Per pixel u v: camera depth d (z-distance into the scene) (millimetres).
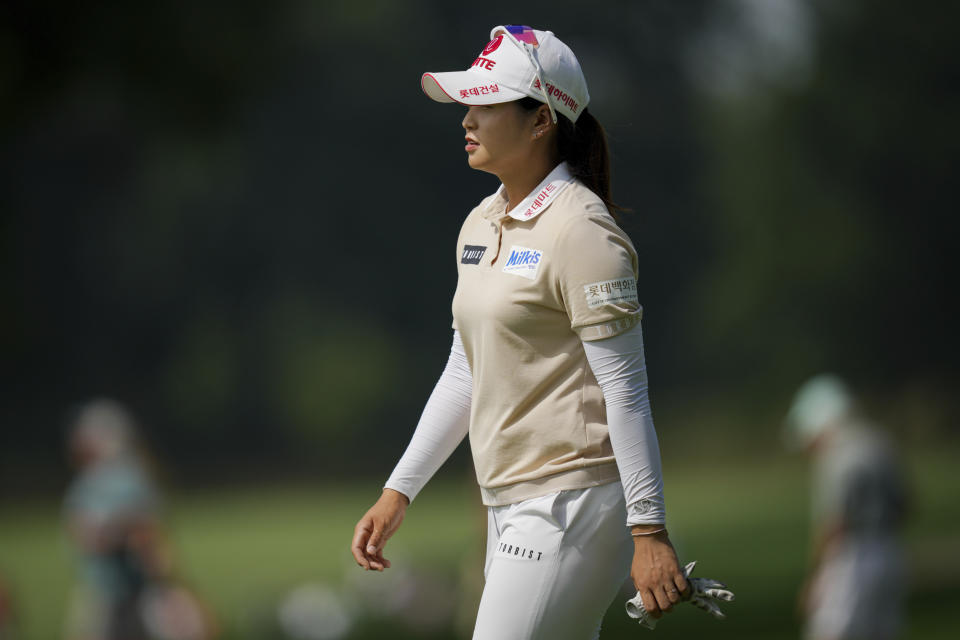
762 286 192750
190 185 193250
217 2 58344
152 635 27953
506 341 12047
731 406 197750
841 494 32812
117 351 194875
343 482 172375
